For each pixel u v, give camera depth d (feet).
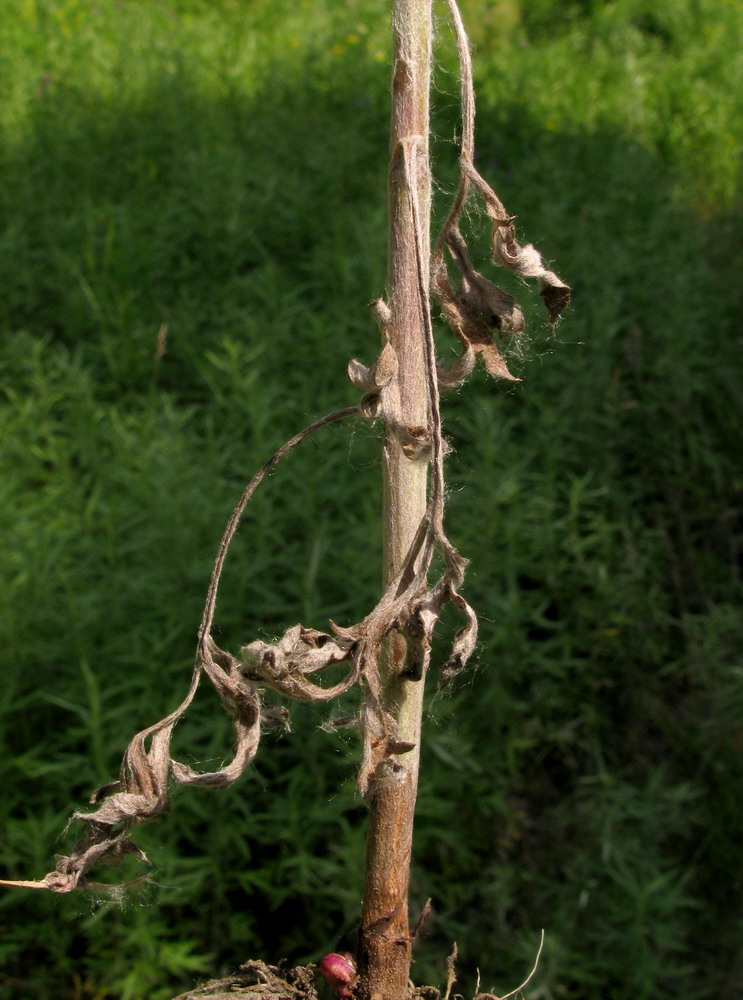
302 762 7.88
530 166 15.98
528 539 9.61
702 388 11.71
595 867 7.95
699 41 25.90
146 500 9.09
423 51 2.79
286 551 9.21
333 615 8.55
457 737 8.08
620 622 9.21
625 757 9.11
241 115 18.43
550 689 8.98
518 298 11.57
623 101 21.01
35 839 7.07
